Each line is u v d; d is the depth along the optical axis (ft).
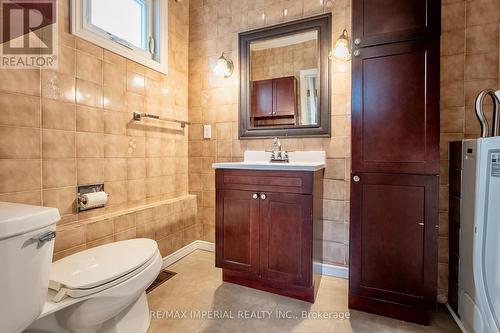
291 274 5.04
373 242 4.59
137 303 4.19
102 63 5.36
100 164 5.34
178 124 7.46
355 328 4.34
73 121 4.84
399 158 4.36
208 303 5.08
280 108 6.62
